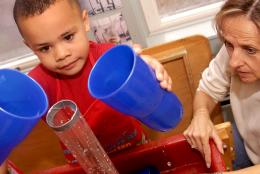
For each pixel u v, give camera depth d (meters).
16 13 0.64
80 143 0.46
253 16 0.59
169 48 1.03
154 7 1.19
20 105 0.45
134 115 0.52
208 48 1.02
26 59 1.26
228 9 0.62
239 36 0.62
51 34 0.62
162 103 0.54
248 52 0.64
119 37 1.16
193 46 1.02
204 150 0.71
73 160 0.77
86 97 0.81
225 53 0.88
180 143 0.74
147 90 0.48
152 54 1.04
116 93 0.45
